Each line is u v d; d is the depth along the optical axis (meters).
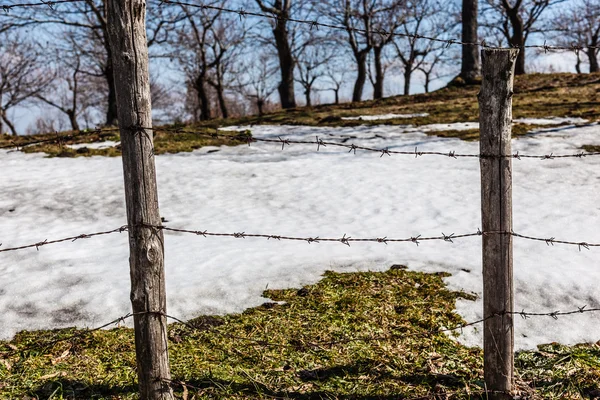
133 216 3.50
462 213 10.12
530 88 26.47
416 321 5.66
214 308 6.02
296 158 15.18
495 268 3.98
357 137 17.53
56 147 16.58
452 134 16.98
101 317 5.86
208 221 10.12
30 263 7.72
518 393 4.24
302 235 9.09
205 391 4.33
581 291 6.35
